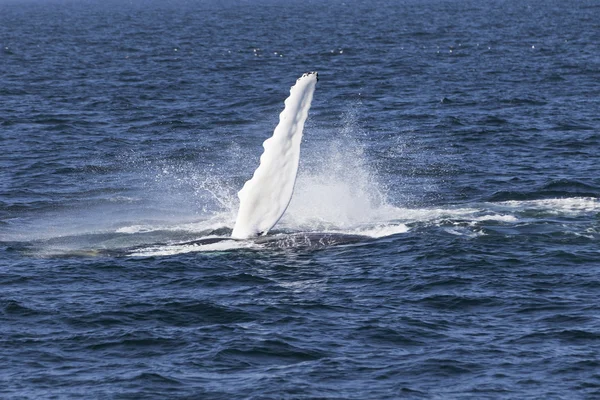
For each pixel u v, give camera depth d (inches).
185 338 2726.4
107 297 3058.6
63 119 7071.9
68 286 3169.3
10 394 2388.0
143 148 5969.5
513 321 2819.9
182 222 4023.1
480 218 3870.6
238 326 2805.1
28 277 3260.3
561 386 2395.4
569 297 2994.6
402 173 5019.7
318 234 3659.0
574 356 2559.1
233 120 7121.1
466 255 3395.7
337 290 3100.4
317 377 2465.6
